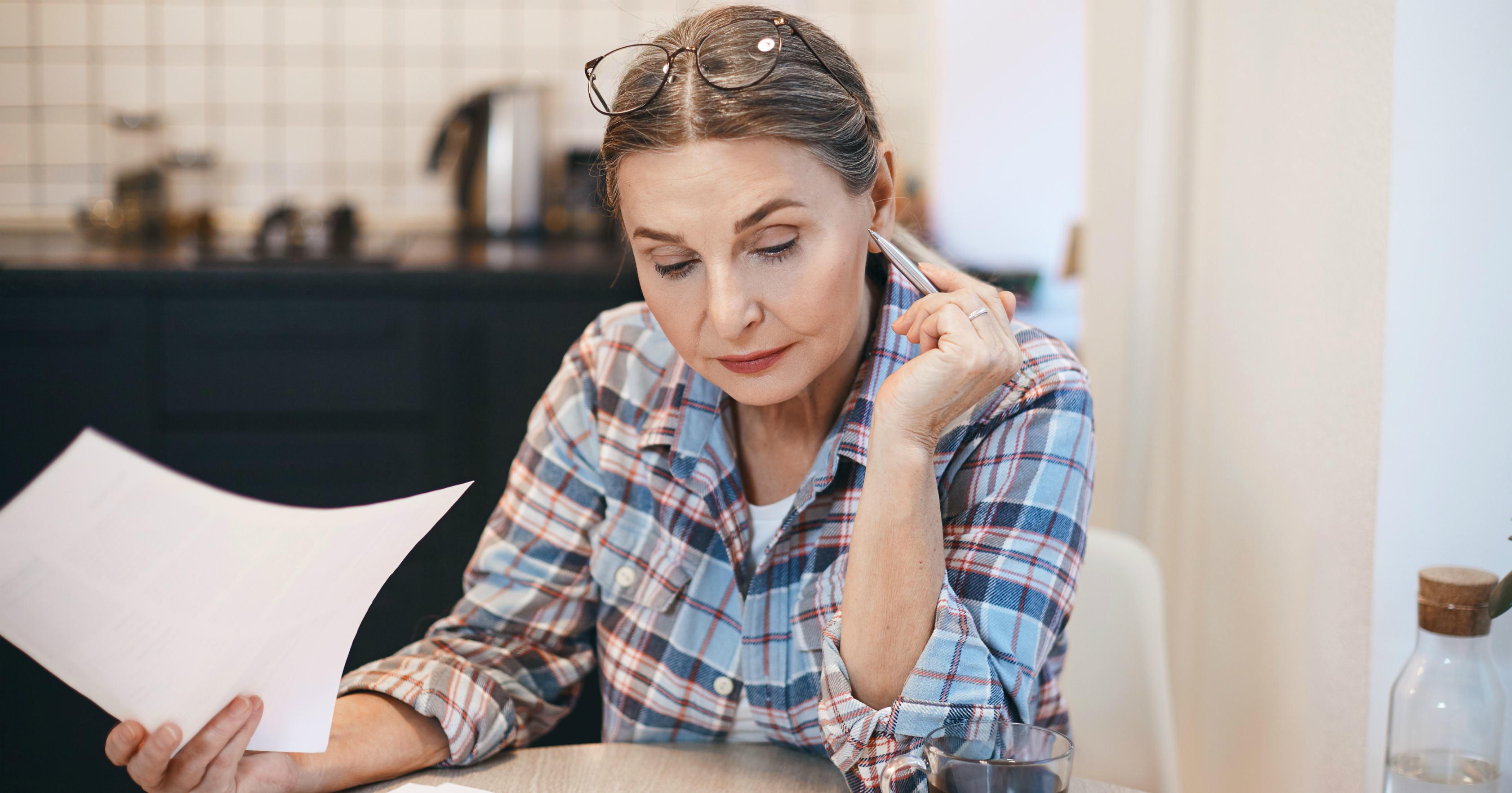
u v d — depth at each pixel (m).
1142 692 1.11
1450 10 0.87
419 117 2.81
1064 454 0.84
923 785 0.73
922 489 0.76
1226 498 1.25
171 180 2.72
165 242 2.59
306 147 2.80
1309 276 1.04
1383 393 0.91
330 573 0.68
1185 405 1.39
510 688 0.92
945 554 0.83
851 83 0.77
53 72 2.71
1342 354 0.98
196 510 0.66
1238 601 1.22
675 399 0.94
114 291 2.14
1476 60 0.87
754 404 0.79
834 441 0.86
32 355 2.14
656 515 0.96
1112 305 1.52
